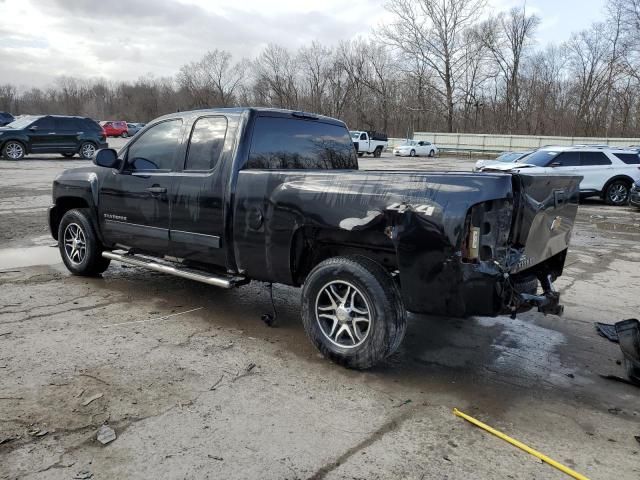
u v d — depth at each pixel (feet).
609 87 170.40
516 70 195.62
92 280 19.92
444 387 12.08
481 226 10.96
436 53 197.57
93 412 10.38
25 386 11.32
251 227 14.02
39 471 8.54
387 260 12.78
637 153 51.34
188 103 272.92
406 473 8.82
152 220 16.63
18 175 56.44
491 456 9.39
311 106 236.43
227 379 12.06
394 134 224.12
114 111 340.18
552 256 14.16
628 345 12.94
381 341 12.05
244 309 17.15
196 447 9.35
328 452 9.35
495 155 151.23
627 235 34.73
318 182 12.85
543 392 11.98
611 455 9.53
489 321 16.99
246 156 14.64
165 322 15.67
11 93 366.43
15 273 20.58
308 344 14.30
